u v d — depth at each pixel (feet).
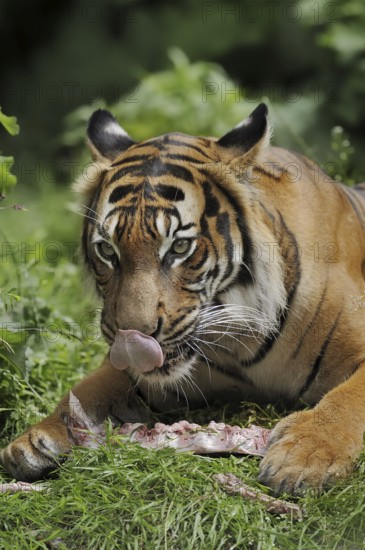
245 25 72.84
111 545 22.52
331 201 30.17
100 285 27.07
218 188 26.71
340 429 24.77
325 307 28.04
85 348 34.86
